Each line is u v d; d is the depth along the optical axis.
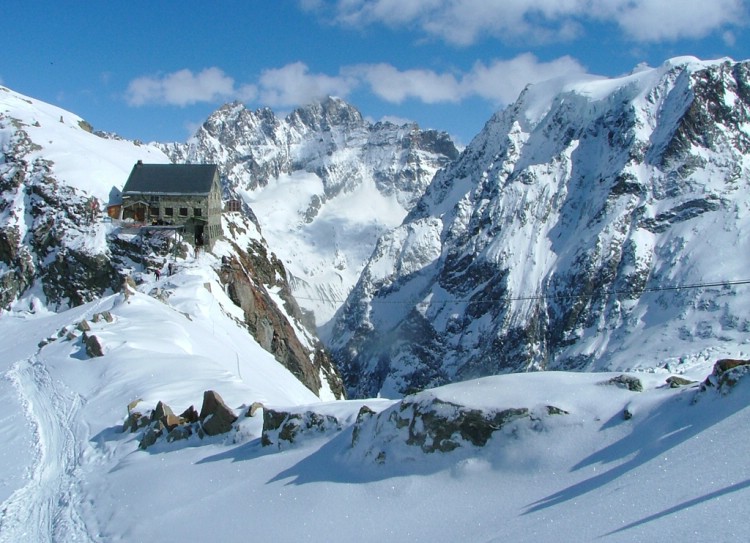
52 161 120.81
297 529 21.66
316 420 28.17
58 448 36.50
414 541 19.23
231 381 44.62
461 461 22.11
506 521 18.34
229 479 27.00
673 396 20.66
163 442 32.84
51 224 112.06
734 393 18.97
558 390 22.70
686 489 15.84
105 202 115.38
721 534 13.09
